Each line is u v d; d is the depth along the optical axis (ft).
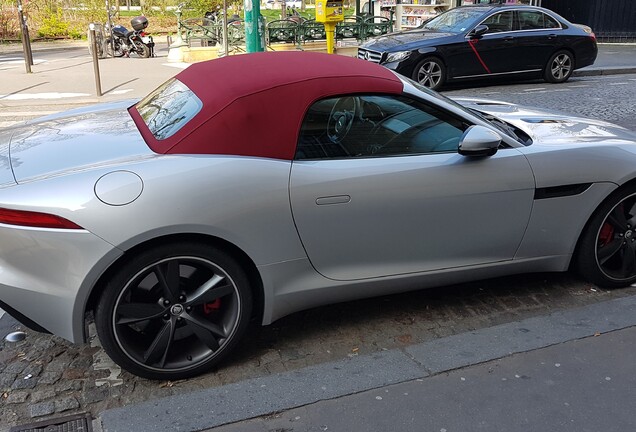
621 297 12.51
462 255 11.33
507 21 39.24
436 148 10.97
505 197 11.15
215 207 9.18
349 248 10.41
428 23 42.06
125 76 44.83
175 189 9.04
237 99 9.82
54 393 9.53
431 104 11.09
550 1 67.56
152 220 8.85
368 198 10.20
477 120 11.41
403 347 10.79
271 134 9.87
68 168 9.34
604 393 9.39
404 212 10.52
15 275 9.00
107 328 9.19
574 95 36.01
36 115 31.73
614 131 13.30
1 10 78.95
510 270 11.91
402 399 9.26
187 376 9.89
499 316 11.89
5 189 8.98
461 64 38.11
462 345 10.68
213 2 83.51
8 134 11.69
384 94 10.71
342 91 10.38
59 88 39.32
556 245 11.98
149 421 8.72
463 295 12.75
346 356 10.58
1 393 9.52
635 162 11.96
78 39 83.41
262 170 9.62
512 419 8.82
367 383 9.63
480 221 11.15
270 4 106.32
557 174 11.40
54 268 8.88
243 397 9.27
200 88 10.85
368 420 8.80
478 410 9.00
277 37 51.57
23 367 10.23
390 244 10.68
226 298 9.95
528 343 10.71
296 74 10.43
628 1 66.18
